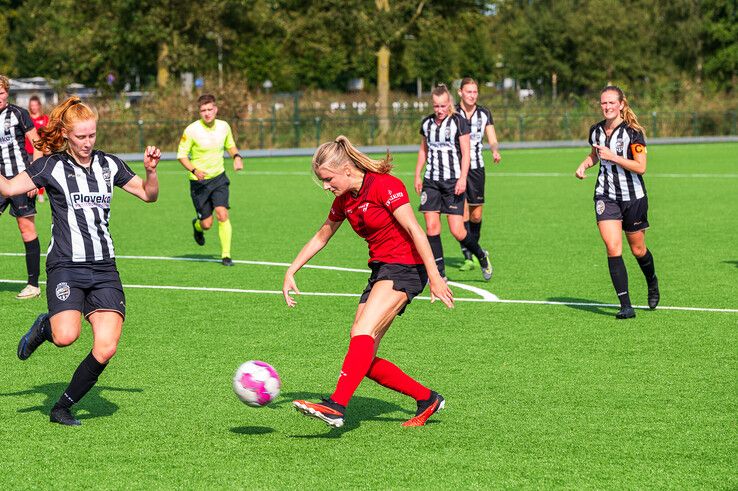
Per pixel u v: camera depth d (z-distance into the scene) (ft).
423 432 25.58
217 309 42.37
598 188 40.27
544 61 290.76
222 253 55.16
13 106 43.96
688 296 44.88
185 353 34.58
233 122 180.55
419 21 218.38
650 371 31.73
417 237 24.44
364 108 196.13
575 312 41.52
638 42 289.94
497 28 322.55
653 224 72.43
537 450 24.03
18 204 44.29
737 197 91.45
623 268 40.16
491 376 31.27
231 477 22.25
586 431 25.54
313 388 30.14
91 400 28.84
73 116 25.43
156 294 45.98
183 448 24.35
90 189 25.85
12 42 319.88
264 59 278.87
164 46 208.95
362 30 212.64
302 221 76.74
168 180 119.65
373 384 30.99
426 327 38.65
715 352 34.27
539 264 54.90
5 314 41.55
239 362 33.30
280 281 49.57
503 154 165.78
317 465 23.02
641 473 22.38
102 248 26.02
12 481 22.04
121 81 222.48
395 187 24.73
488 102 214.69
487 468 22.75
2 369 32.45
